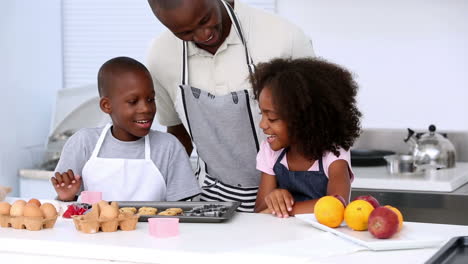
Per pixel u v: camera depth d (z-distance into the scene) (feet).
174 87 7.44
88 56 13.67
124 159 6.68
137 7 13.37
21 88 12.60
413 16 11.56
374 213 4.80
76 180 6.46
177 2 6.16
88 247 4.76
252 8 7.19
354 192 9.30
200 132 7.18
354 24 11.88
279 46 7.02
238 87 7.11
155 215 5.51
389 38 11.71
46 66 13.30
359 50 11.90
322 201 5.19
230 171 7.25
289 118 6.01
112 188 6.69
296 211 5.80
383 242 4.61
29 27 12.82
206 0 6.28
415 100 11.71
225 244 4.74
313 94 6.08
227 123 7.06
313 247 4.65
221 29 6.87
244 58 7.07
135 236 5.00
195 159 12.05
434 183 9.09
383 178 9.41
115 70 6.62
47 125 13.34
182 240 4.86
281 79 6.04
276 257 4.44
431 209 9.20
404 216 9.34
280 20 7.11
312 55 7.35
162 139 6.91
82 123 12.26
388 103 11.83
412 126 11.76
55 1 13.53
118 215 5.16
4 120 12.14
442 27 11.43
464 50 11.37
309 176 6.34
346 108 6.30
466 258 4.33
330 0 11.99
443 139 10.41
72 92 12.44
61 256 4.86
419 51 11.59
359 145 11.62
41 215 5.23
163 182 6.79
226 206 5.92
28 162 12.66
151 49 7.47
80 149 6.78
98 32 13.58
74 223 5.25
